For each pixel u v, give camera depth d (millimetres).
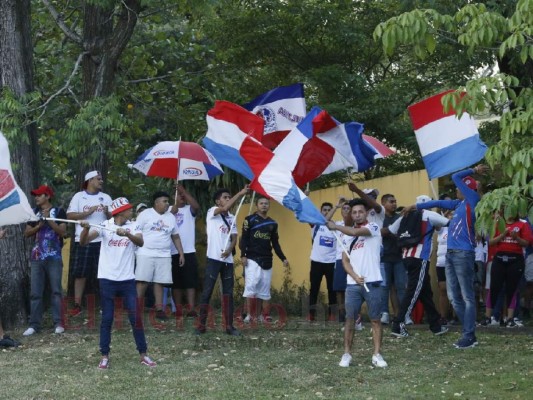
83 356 10445
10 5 13117
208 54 19203
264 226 12961
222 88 18297
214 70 18328
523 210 6984
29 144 13430
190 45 19188
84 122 12922
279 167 10180
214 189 16625
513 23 7789
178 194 13805
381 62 19562
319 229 13641
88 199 13469
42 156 18594
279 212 16156
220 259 11945
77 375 9414
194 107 18062
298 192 10047
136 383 9023
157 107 18156
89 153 13789
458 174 10805
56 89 16172
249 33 18047
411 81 18031
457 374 9352
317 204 15688
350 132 11156
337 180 18062
